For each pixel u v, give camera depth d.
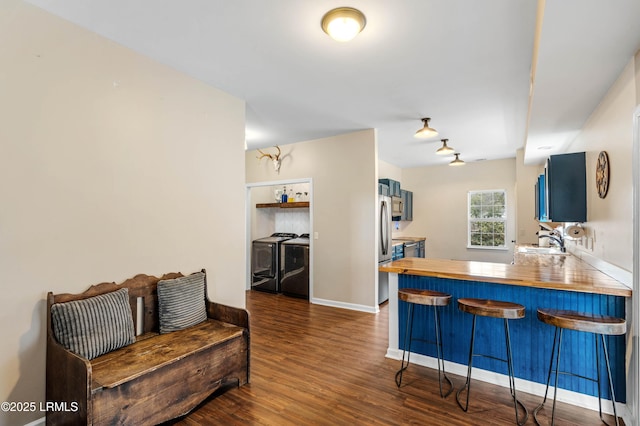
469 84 2.97
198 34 2.22
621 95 2.16
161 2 1.88
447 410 2.16
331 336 3.52
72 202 2.10
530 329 2.42
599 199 2.73
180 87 2.78
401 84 2.99
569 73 2.14
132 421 1.80
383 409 2.17
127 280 2.39
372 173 4.45
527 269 2.77
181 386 2.05
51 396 1.89
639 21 1.55
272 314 4.35
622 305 2.11
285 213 6.49
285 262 5.49
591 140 2.95
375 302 4.43
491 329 2.55
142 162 2.50
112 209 2.31
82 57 2.16
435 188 7.44
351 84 2.99
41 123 1.97
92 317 2.02
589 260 3.06
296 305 4.82
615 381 2.13
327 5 1.89
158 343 2.24
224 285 3.16
